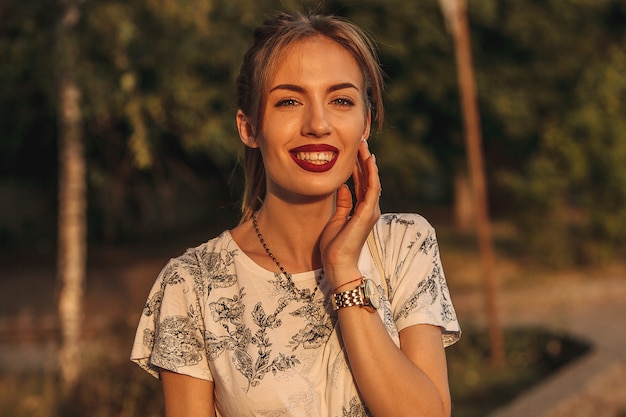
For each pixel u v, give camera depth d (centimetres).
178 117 915
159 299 229
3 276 1830
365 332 205
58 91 888
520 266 1825
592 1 1998
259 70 215
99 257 2034
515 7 1973
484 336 1161
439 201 3045
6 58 862
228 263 226
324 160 213
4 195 2141
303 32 215
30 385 901
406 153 1923
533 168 1795
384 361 204
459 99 1967
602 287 1588
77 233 922
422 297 222
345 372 213
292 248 224
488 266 1111
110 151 1207
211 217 2544
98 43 862
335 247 208
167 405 224
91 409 748
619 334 1179
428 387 207
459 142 2120
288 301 219
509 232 2320
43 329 1284
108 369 771
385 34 1725
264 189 241
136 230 2292
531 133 2062
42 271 1898
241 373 214
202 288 224
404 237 229
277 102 214
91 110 896
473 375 1041
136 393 749
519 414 742
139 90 912
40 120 1252
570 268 1786
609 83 1778
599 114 1764
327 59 214
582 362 950
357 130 215
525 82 2025
